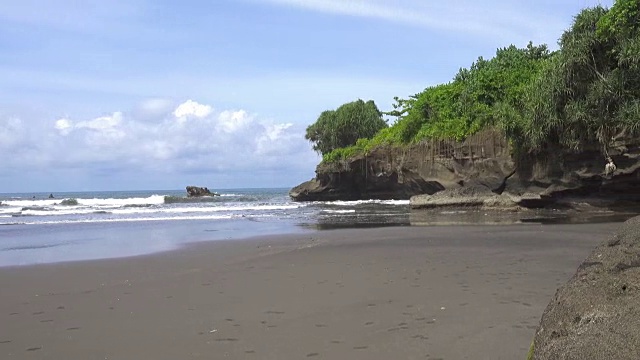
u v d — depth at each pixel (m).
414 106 40.78
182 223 25.05
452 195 30.47
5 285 9.79
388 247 14.02
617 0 20.92
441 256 12.09
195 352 5.80
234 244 15.66
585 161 24.47
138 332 6.63
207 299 8.36
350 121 57.94
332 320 6.88
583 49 22.30
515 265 10.54
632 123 20.91
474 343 5.69
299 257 12.64
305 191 53.84
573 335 3.43
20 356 5.83
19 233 20.47
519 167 28.03
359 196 49.50
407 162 37.78
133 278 10.38
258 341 6.11
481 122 31.41
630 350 3.03
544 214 25.02
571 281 3.94
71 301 8.45
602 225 18.05
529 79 30.73
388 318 6.85
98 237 18.78
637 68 20.69
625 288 3.47
